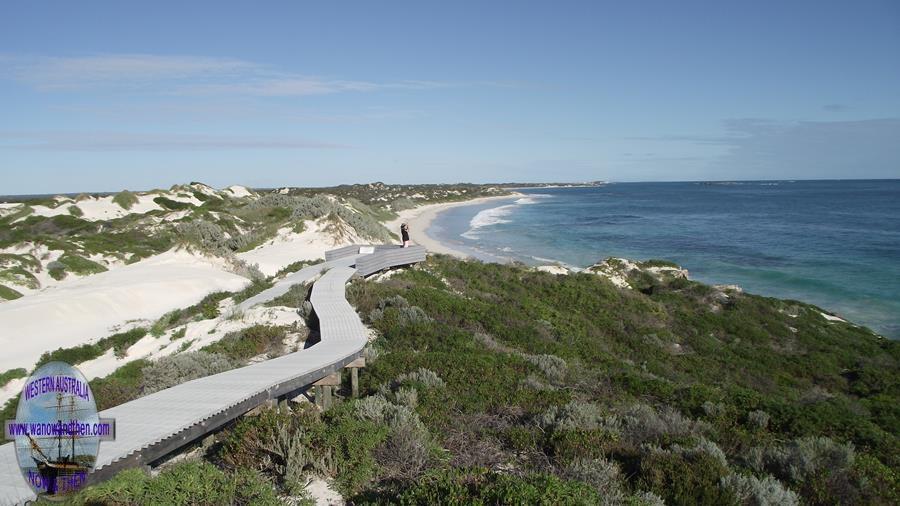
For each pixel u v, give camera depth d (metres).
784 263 41.66
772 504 5.28
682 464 5.82
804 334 21.62
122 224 45.78
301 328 14.12
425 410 7.79
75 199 55.91
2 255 30.03
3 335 18.03
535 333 16.33
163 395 7.56
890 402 13.87
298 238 37.12
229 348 12.28
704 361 17.58
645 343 18.89
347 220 43.38
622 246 51.81
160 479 5.27
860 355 19.58
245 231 44.44
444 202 133.75
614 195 184.12
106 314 20.70
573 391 9.95
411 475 5.73
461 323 15.88
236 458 6.09
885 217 76.56
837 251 46.31
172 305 22.20
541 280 25.69
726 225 70.25
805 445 6.72
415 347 12.56
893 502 5.79
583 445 6.50
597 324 20.52
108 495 5.02
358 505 5.20
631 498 5.07
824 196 139.12
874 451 7.95
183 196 63.97
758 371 17.16
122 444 5.82
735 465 6.47
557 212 99.62
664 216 87.00
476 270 26.45
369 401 7.54
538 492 4.82
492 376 9.80
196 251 29.16
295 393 9.80
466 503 4.66
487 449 6.68
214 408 6.98
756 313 23.91
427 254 29.80
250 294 20.58
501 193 181.62
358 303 16.39
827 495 5.68
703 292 26.88
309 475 5.85
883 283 34.12
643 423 7.44
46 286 28.80
